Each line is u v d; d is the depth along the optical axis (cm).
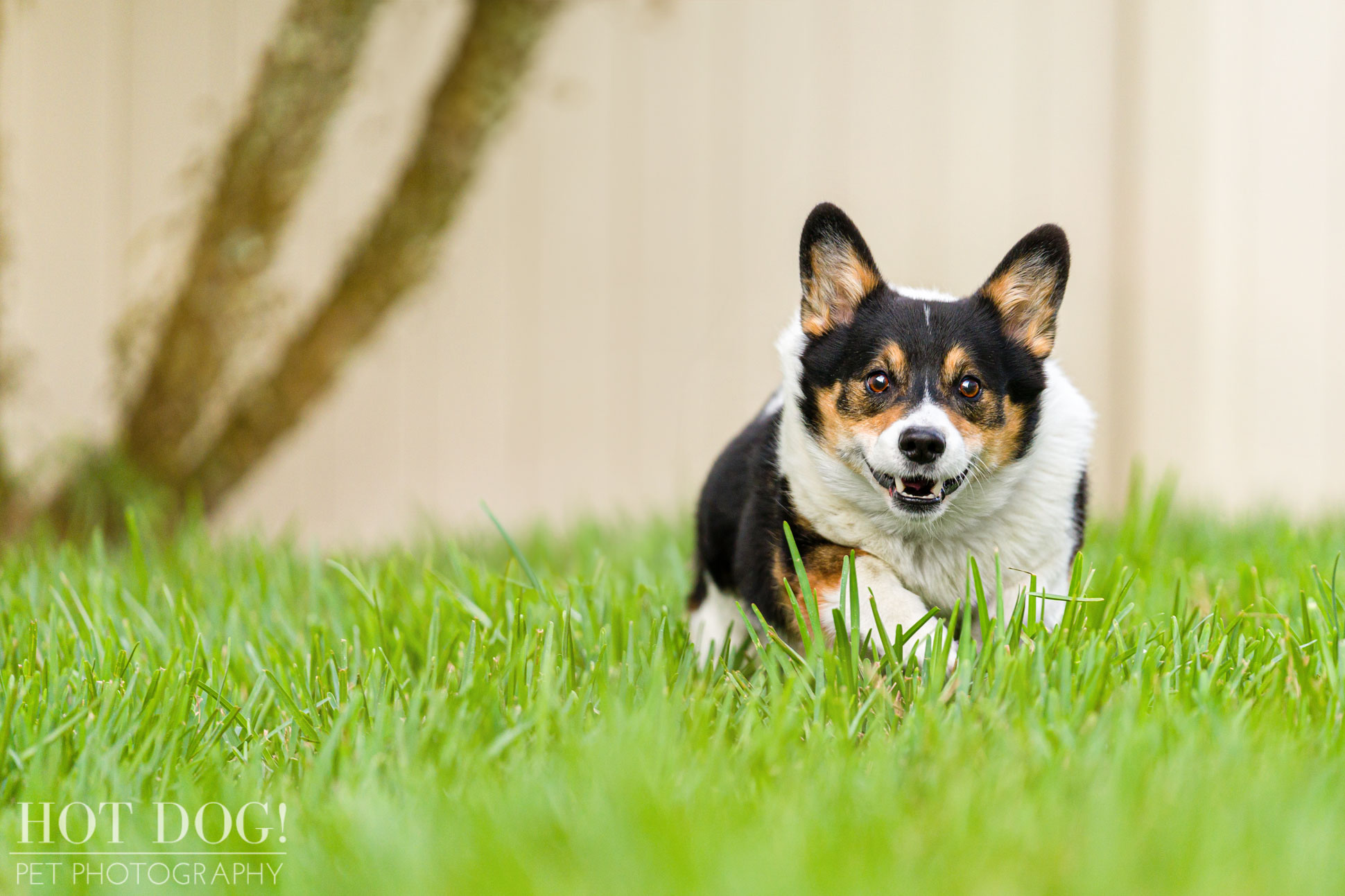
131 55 664
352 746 254
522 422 721
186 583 388
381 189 689
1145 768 225
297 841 213
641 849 192
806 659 295
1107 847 191
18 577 404
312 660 304
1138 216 730
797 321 348
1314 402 736
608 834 196
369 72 682
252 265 574
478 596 349
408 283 605
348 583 384
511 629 316
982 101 725
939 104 723
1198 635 302
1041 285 328
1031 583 297
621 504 688
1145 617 346
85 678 286
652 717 247
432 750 248
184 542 477
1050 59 725
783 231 717
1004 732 243
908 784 225
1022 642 292
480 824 203
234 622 341
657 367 722
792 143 717
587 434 723
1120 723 244
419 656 319
